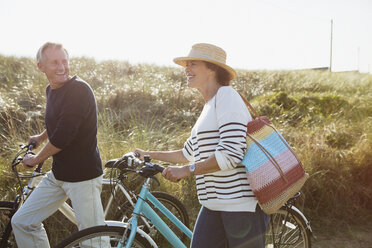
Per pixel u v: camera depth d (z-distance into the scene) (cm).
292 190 203
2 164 396
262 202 194
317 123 650
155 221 234
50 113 249
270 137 207
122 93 754
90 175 249
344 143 536
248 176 195
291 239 287
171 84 927
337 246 367
